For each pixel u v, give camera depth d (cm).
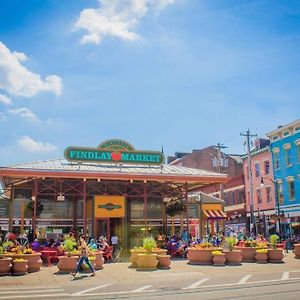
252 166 5378
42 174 2602
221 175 2991
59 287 1430
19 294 1272
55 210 3197
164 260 2005
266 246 2406
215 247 2255
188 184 3350
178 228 3728
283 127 4650
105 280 1609
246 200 5459
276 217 4675
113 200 2902
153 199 3409
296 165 4478
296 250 2586
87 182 3023
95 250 2036
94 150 2884
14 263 1788
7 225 3030
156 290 1323
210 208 3428
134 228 3225
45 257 2248
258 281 1513
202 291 1277
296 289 1284
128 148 3025
